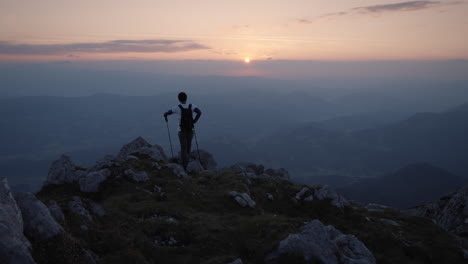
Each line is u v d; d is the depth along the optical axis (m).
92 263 7.07
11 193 7.06
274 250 9.08
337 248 9.59
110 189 13.70
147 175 15.13
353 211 14.91
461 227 18.14
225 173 17.19
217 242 9.34
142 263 7.71
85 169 16.36
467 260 11.95
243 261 8.61
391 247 11.86
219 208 12.62
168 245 9.16
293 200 15.15
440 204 22.47
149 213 11.21
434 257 11.79
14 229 5.99
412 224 15.66
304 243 8.99
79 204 10.00
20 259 5.56
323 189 15.80
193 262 8.31
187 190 13.95
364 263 9.30
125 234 9.05
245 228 10.47
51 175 14.98
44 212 7.29
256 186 16.31
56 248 6.69
